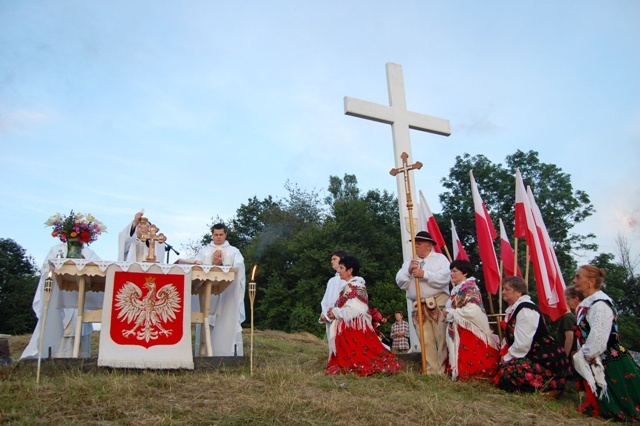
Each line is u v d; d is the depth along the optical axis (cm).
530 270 2431
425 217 930
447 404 476
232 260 720
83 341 735
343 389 525
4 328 3681
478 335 637
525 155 3278
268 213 4138
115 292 586
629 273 3266
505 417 455
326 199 4303
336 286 789
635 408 474
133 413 406
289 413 416
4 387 467
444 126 1023
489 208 3272
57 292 659
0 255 4066
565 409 505
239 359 618
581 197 3203
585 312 528
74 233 638
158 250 754
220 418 398
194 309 741
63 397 438
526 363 571
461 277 676
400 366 671
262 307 3341
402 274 752
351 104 948
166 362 573
